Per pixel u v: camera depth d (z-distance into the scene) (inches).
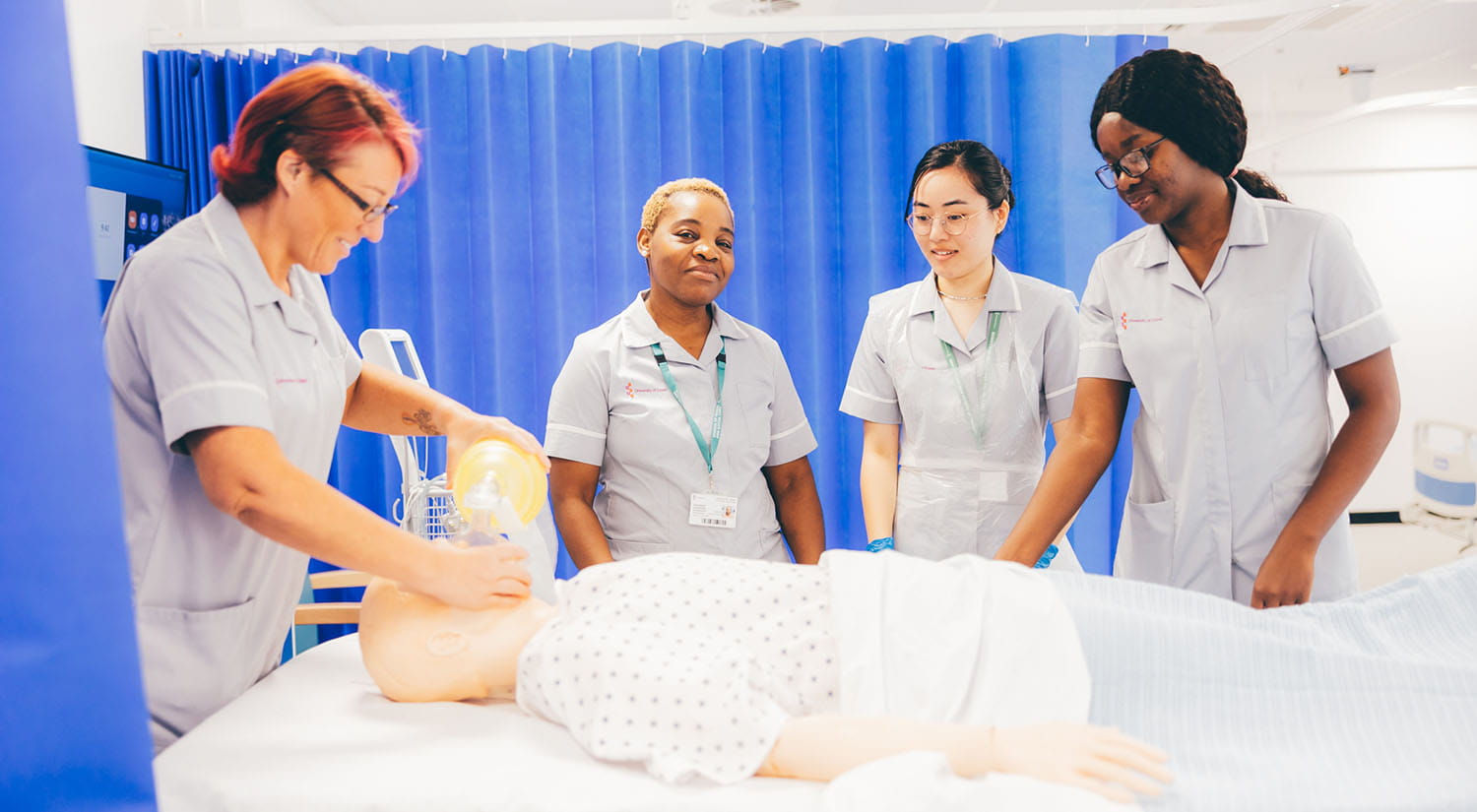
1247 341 64.2
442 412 57.9
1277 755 40.0
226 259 45.0
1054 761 37.0
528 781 39.0
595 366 76.9
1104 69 102.0
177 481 46.1
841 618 45.3
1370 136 266.1
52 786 27.0
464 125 108.0
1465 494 181.2
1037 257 104.0
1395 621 47.4
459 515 54.4
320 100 44.4
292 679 50.8
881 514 86.1
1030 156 103.5
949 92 106.3
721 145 107.8
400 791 38.3
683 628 46.9
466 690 48.5
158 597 46.3
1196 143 59.9
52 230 26.3
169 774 39.9
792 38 105.0
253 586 49.7
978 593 46.0
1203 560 67.7
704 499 75.0
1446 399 272.1
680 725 40.0
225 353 42.7
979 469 81.4
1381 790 37.5
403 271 108.5
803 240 105.5
